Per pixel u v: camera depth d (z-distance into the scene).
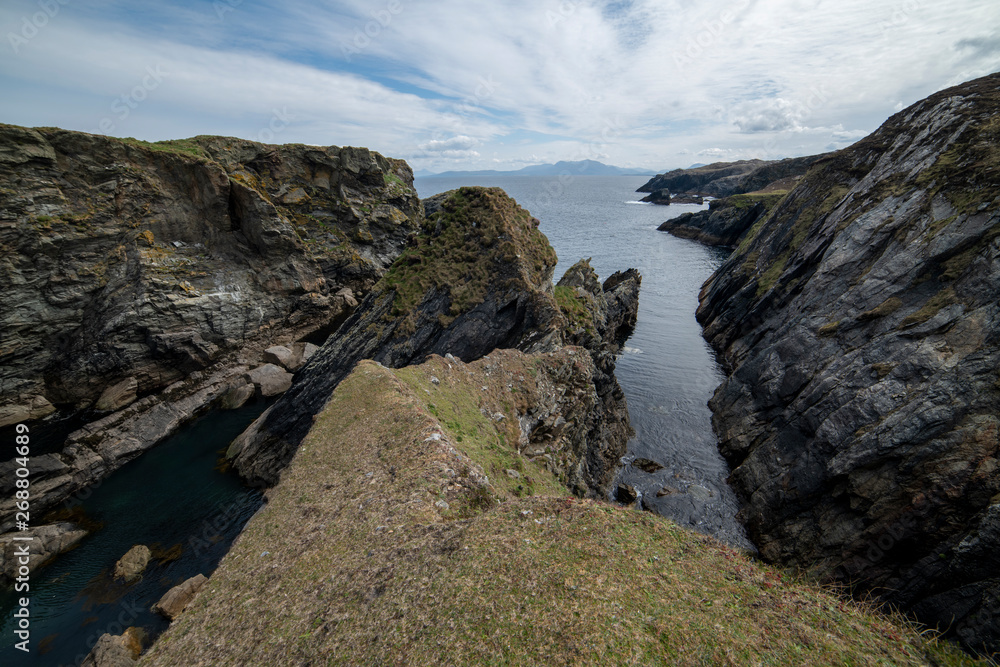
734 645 9.23
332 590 12.75
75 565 28.94
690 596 10.64
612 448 36.50
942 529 19.64
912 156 40.47
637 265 104.44
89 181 44.31
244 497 35.41
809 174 64.31
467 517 15.59
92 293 44.16
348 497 16.84
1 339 39.59
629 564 11.81
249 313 57.22
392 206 81.56
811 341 35.34
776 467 30.12
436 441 18.62
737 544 28.12
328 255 70.25
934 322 26.09
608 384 40.94
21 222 39.72
